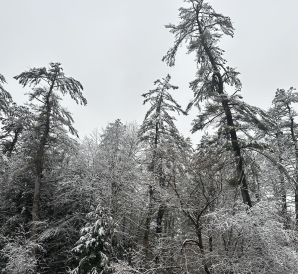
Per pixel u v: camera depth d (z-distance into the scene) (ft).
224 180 27.89
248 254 22.36
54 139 43.96
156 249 27.71
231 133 36.40
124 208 41.11
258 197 33.42
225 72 40.19
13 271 30.63
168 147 32.60
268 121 33.91
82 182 43.04
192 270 24.20
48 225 40.32
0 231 39.45
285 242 22.25
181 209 27.02
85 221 39.78
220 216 22.72
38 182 41.19
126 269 23.30
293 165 46.78
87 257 29.14
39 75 45.29
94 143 52.13
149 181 36.68
